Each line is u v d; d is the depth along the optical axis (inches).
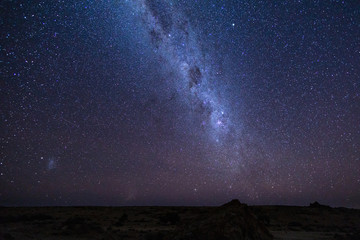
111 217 1448.1
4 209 1620.3
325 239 795.4
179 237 496.7
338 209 1667.1
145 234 748.0
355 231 1063.6
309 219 1414.9
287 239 775.1
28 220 1150.3
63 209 1772.9
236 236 489.7
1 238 614.5
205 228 502.9
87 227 821.9
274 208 1672.0
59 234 754.2
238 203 597.0
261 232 546.3
